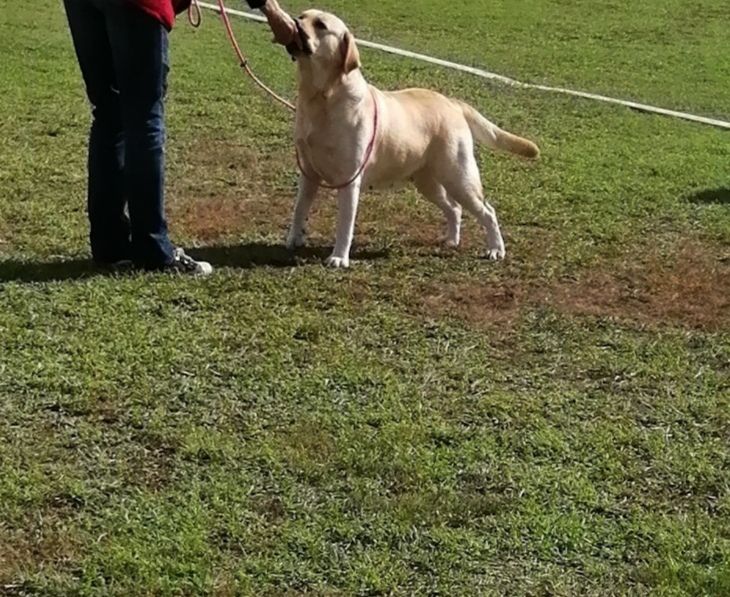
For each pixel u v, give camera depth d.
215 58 14.50
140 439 5.11
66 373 5.63
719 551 4.49
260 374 5.79
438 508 4.66
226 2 18.66
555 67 15.95
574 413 5.62
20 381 5.52
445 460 5.07
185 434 5.14
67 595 4.03
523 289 7.33
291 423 5.32
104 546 4.30
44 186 8.87
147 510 4.55
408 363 6.07
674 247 8.39
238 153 10.33
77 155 9.80
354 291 7.04
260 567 4.23
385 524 4.55
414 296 7.06
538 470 5.04
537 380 5.98
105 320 6.29
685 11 20.80
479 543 4.46
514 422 5.48
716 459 5.25
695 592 4.22
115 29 6.55
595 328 6.74
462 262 7.77
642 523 4.66
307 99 7.35
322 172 7.54
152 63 6.66
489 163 10.52
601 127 12.45
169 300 6.64
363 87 7.40
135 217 6.98
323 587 4.16
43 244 7.54
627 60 16.67
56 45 14.78
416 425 5.35
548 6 20.67
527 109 13.16
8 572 4.13
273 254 7.70
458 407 5.59
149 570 4.16
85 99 11.91
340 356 6.06
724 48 17.86
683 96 14.59
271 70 14.01
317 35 7.18
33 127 10.67
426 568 4.30
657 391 5.93
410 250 8.01
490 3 20.66
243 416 5.36
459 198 7.88
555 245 8.27
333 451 5.07
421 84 14.20
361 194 9.22
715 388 6.00
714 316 7.04
